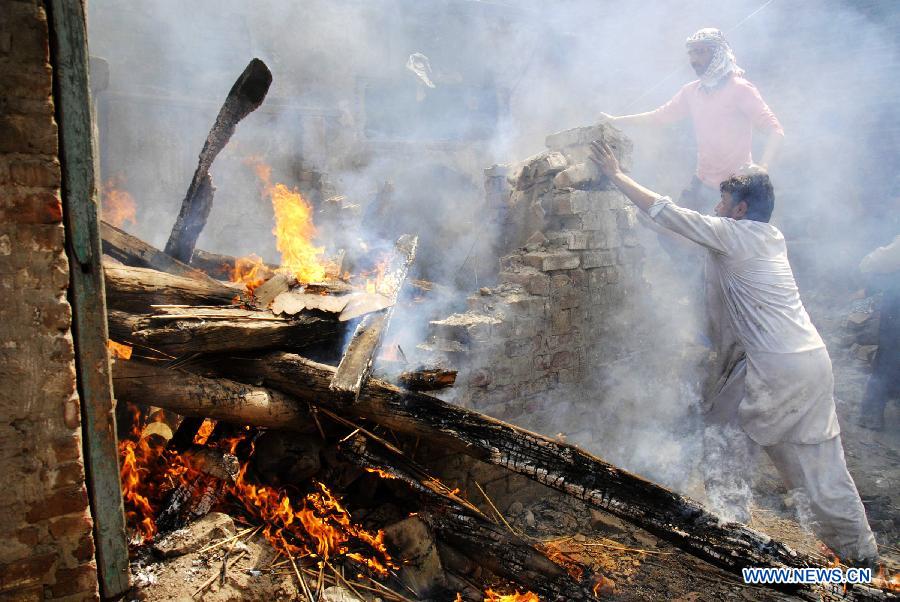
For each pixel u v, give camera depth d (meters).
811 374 3.04
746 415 3.25
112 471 2.02
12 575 1.84
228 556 2.39
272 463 2.81
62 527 1.89
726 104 4.70
